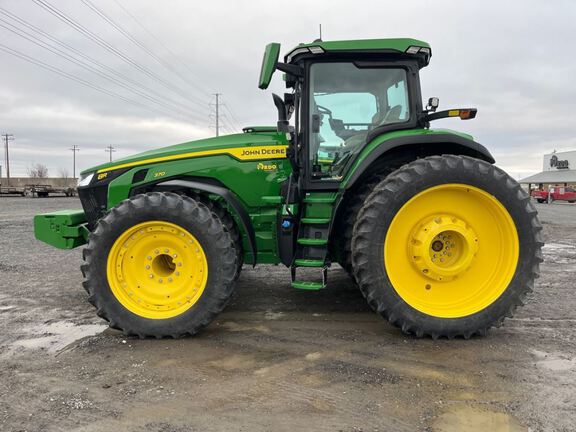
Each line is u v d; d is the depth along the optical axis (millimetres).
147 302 3639
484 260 3648
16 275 6004
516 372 2896
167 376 2895
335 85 4000
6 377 2904
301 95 3986
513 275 3498
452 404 2510
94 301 3562
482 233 3631
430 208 3588
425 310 3504
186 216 3533
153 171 4211
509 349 3287
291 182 3998
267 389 2707
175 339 3568
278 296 4871
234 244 3754
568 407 2461
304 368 2998
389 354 3221
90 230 4609
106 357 3215
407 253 3611
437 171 3439
